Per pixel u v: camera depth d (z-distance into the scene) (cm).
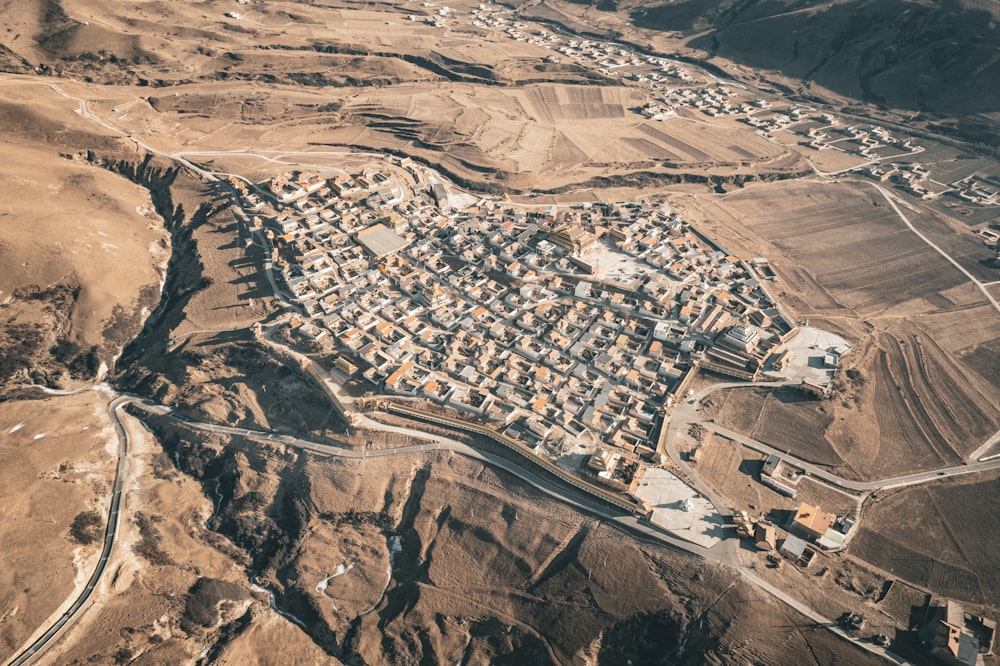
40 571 12650
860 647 11456
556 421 15900
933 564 12850
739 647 11625
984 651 11356
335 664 12756
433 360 17888
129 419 17112
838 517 13688
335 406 16412
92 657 11794
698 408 16388
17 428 15662
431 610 13150
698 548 12988
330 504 14850
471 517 14362
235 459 15862
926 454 15238
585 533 13625
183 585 13500
